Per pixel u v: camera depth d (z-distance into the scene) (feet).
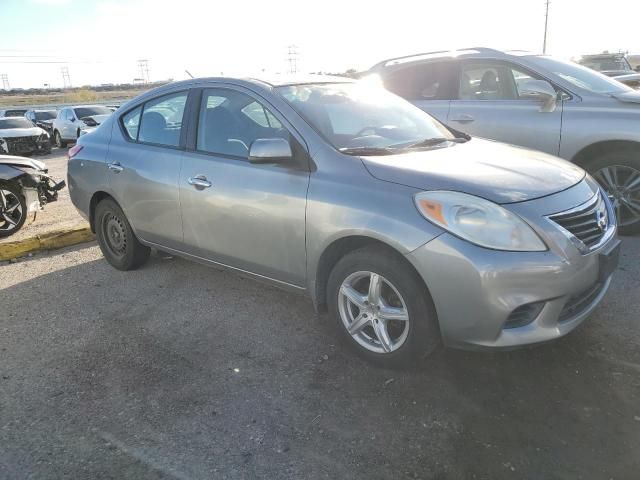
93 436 8.86
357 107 12.87
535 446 8.18
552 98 17.39
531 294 8.87
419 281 9.48
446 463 7.93
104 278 15.98
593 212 10.05
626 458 7.85
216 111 12.99
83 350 11.71
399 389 9.78
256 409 9.41
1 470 8.15
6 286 15.71
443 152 11.43
